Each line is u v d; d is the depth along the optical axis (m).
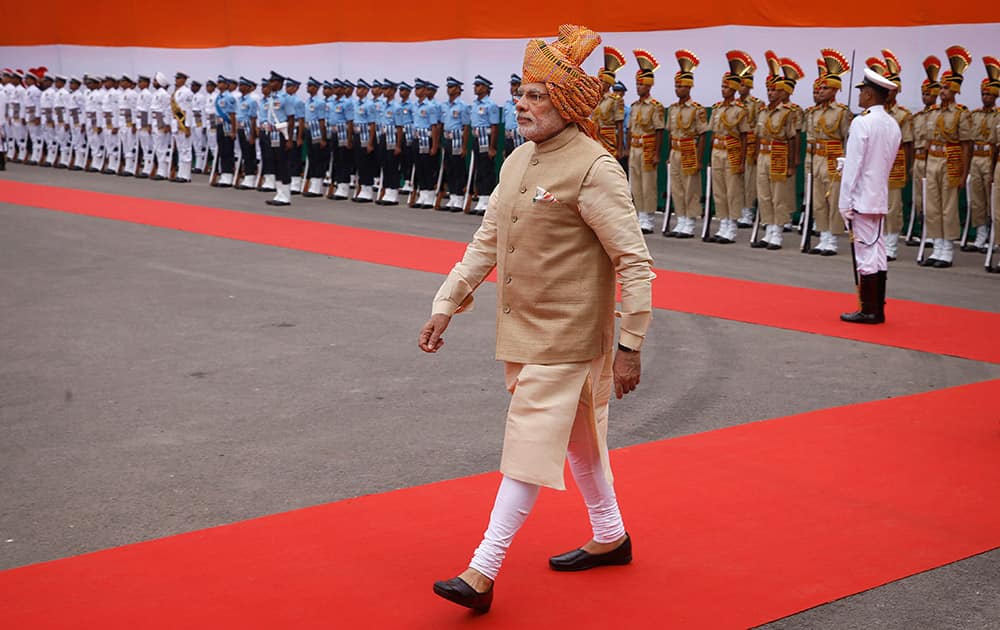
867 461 5.56
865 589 4.09
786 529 4.65
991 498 5.03
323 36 21.31
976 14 13.52
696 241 14.87
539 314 3.87
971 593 4.07
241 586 4.04
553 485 3.75
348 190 19.67
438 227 15.69
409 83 19.95
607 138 15.30
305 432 6.09
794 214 16.03
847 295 10.59
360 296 10.27
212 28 23.61
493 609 3.88
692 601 3.96
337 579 4.11
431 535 4.56
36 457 5.65
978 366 7.73
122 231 14.89
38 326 8.88
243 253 12.96
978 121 12.60
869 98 8.95
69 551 4.42
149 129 23.59
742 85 14.30
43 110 26.44
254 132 21.12
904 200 15.05
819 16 14.91
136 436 6.01
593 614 3.85
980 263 13.11
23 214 16.69
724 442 5.89
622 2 16.86
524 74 3.84
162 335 8.58
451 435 6.05
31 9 27.86
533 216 3.84
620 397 3.85
